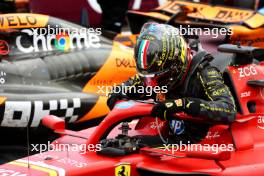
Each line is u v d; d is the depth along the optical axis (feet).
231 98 55.98
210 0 123.85
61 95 81.76
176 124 59.88
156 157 55.11
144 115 55.88
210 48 89.86
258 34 111.55
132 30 116.67
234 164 55.47
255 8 119.75
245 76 62.44
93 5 135.23
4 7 113.29
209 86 56.08
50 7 132.67
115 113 56.65
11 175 50.37
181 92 57.31
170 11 121.39
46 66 83.56
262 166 55.67
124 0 119.24
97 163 52.90
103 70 87.61
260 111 62.85
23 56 82.79
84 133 59.06
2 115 77.15
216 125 59.00
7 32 82.12
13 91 79.00
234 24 114.73
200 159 55.72
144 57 53.93
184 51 55.52
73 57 86.22
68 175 50.85
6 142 80.79
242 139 59.00
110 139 56.65
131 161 53.98
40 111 79.20
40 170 51.34
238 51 62.03
